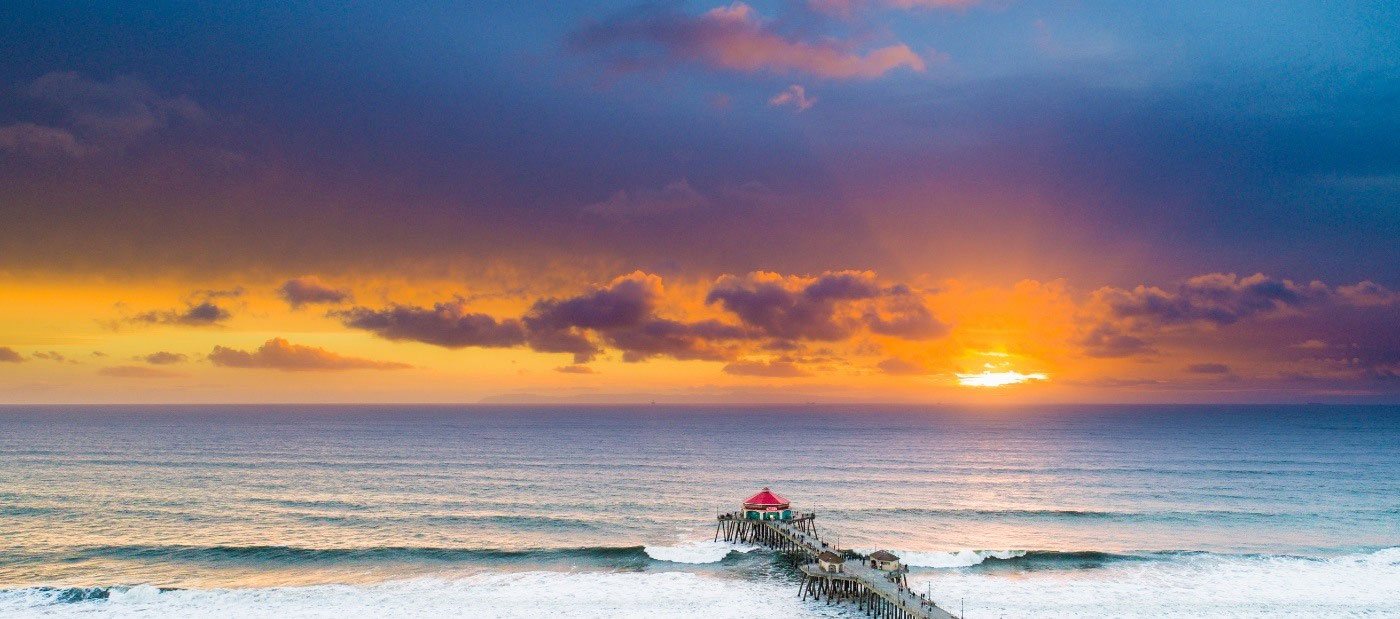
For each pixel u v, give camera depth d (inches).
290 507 3479.3
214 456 5910.4
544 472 4960.6
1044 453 6550.2
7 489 4025.6
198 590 2190.0
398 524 3110.2
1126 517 3353.8
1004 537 2974.9
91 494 3843.5
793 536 2613.2
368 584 2265.0
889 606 1984.5
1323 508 3580.2
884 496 4005.9
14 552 2576.3
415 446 7076.8
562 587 2252.7
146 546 2652.6
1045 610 2084.2
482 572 2390.5
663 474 4906.5
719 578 2347.4
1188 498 3907.5
